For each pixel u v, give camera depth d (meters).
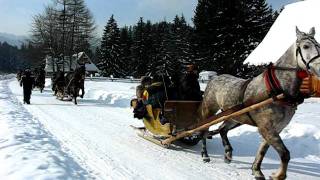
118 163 8.51
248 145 10.62
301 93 6.64
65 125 13.34
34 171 6.87
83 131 12.20
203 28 50.72
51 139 10.49
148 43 77.25
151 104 10.60
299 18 27.31
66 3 58.84
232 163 8.82
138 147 10.12
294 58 6.73
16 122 12.76
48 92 31.47
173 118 9.95
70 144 10.21
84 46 60.97
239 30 48.03
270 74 6.97
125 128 12.88
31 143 9.41
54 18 60.47
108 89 32.59
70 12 59.22
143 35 78.06
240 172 8.09
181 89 10.45
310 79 6.52
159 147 10.20
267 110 6.98
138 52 77.38
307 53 6.40
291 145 10.33
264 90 7.04
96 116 15.78
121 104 20.64
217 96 8.72
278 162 8.93
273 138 6.95
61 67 61.72
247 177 7.74
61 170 7.12
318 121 13.73
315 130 11.10
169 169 8.20
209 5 49.84
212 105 9.05
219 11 48.53
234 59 47.28
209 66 49.81
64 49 59.66
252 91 7.35
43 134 11.05
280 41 27.22
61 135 11.42
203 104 9.34
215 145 10.61
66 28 59.62
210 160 9.03
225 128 8.95
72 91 21.47
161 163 8.66
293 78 6.67
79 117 15.43
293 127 11.63
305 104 21.53
